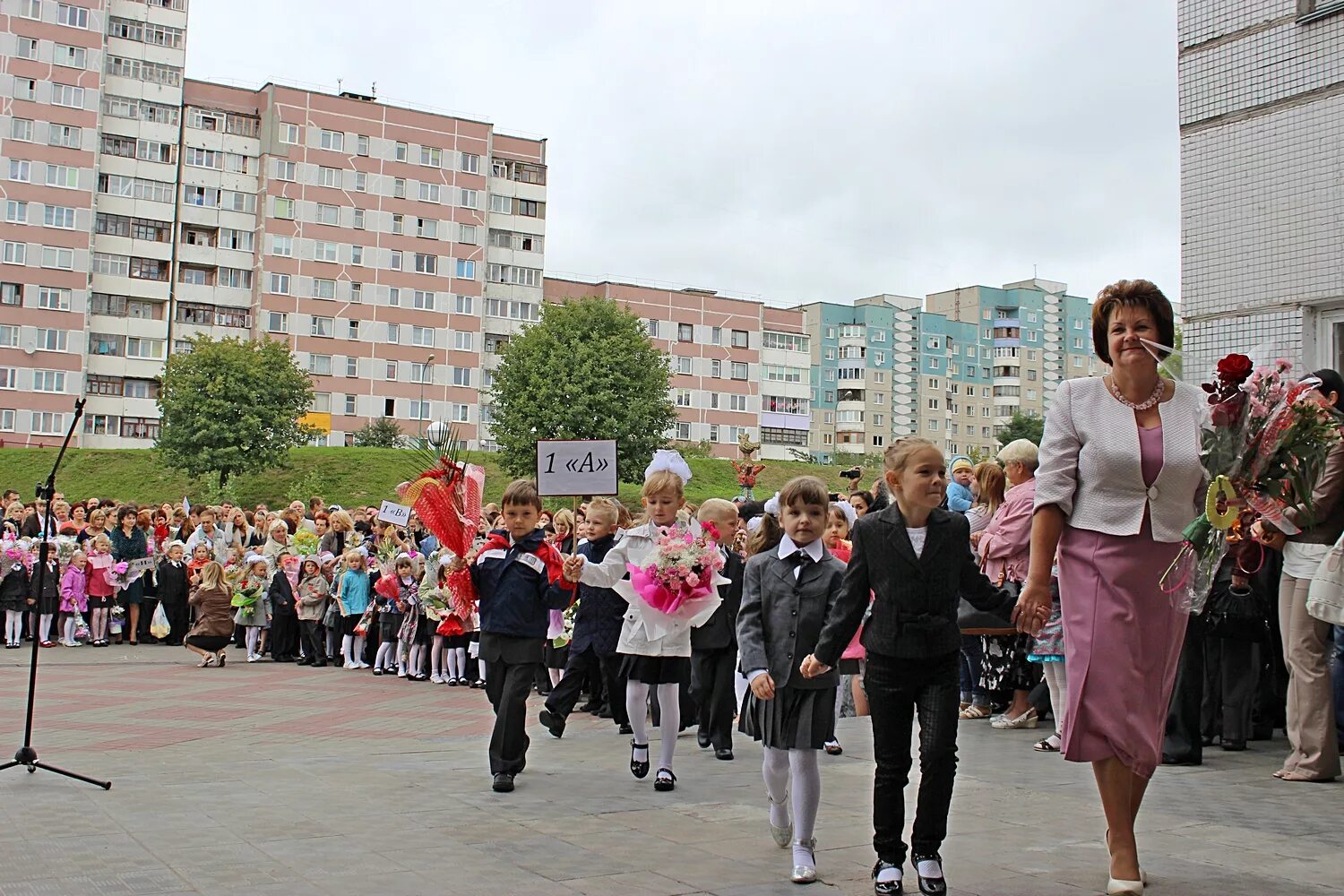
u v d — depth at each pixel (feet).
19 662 54.39
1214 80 31.42
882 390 417.08
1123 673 14.60
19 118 234.38
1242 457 14.60
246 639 62.59
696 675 27.78
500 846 17.49
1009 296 442.50
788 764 17.43
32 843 17.42
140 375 249.14
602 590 31.76
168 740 30.27
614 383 212.84
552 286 306.55
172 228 253.24
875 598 15.40
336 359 265.54
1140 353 14.75
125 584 65.26
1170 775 22.81
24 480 192.13
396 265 272.72
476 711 38.11
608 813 20.22
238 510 72.54
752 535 24.91
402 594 49.11
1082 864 16.12
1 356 232.73
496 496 201.87
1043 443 15.40
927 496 15.10
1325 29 28.81
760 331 337.93
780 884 15.42
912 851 14.87
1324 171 28.76
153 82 250.57
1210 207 31.48
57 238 237.86
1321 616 20.93
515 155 293.23
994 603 15.43
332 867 16.08
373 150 270.05
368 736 31.60
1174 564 14.69
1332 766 22.08
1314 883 14.93
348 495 190.49
